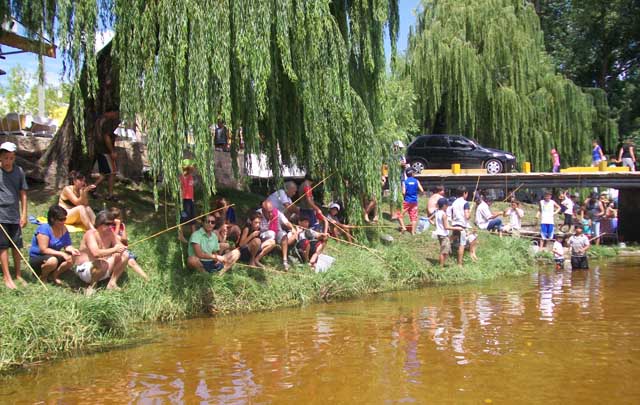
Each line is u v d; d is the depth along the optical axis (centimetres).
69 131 1278
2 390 577
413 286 1271
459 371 617
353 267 1220
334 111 1217
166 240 1120
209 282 992
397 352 695
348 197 1362
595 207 2231
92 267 892
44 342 708
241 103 1086
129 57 995
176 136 991
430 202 1612
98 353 712
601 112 3009
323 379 595
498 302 1050
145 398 547
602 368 627
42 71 1041
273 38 1095
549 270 1594
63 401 543
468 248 1549
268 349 718
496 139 2592
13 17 1084
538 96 2614
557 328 823
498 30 2548
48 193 1214
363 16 1307
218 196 1458
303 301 1056
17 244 865
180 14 961
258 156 1188
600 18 3575
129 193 1335
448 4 2638
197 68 965
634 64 3734
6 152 841
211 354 698
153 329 845
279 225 1173
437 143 2370
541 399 534
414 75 2533
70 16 1000
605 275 1468
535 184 2155
